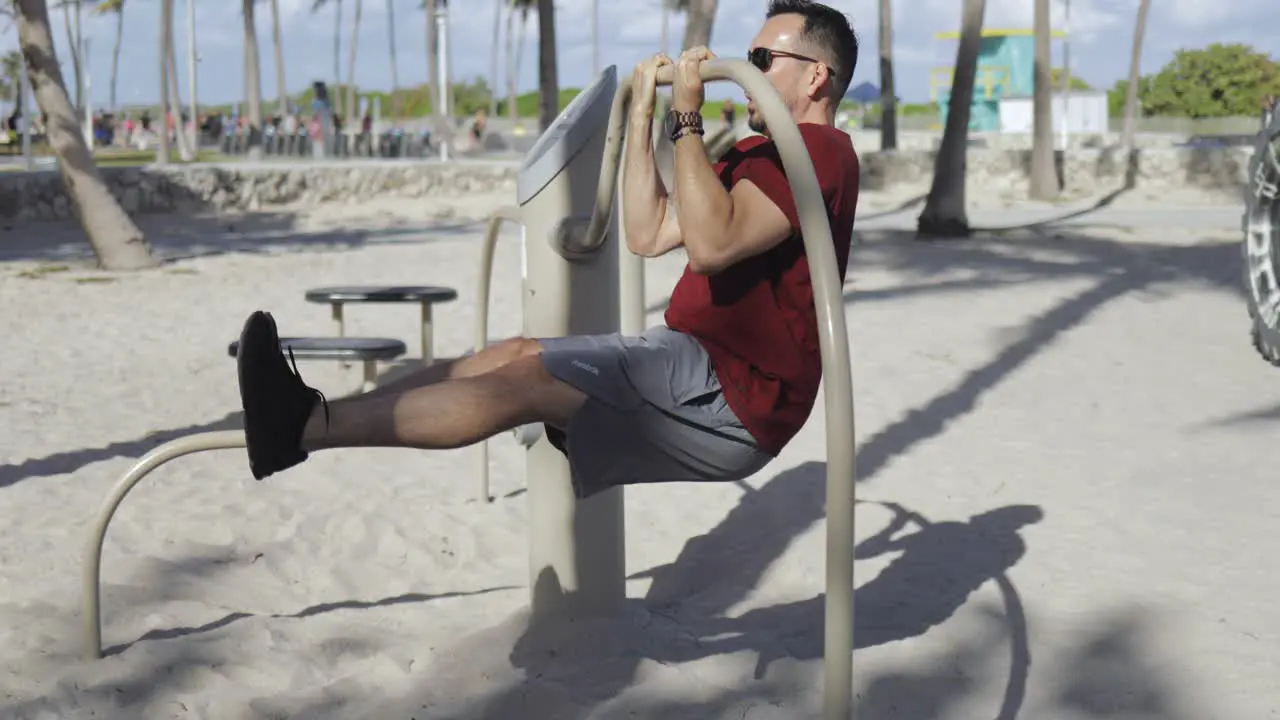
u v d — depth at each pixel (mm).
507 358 2711
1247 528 5090
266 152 37219
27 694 3525
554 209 3699
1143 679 3662
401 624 4188
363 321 10922
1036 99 25016
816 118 2758
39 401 7715
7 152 36656
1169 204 23766
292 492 5684
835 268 2201
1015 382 8148
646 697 3508
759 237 2486
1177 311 10867
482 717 3418
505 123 59750
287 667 3748
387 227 21062
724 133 7109
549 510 3949
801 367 2709
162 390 8109
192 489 5695
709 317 2703
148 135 47938
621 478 2750
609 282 3799
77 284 13359
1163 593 4371
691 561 4871
